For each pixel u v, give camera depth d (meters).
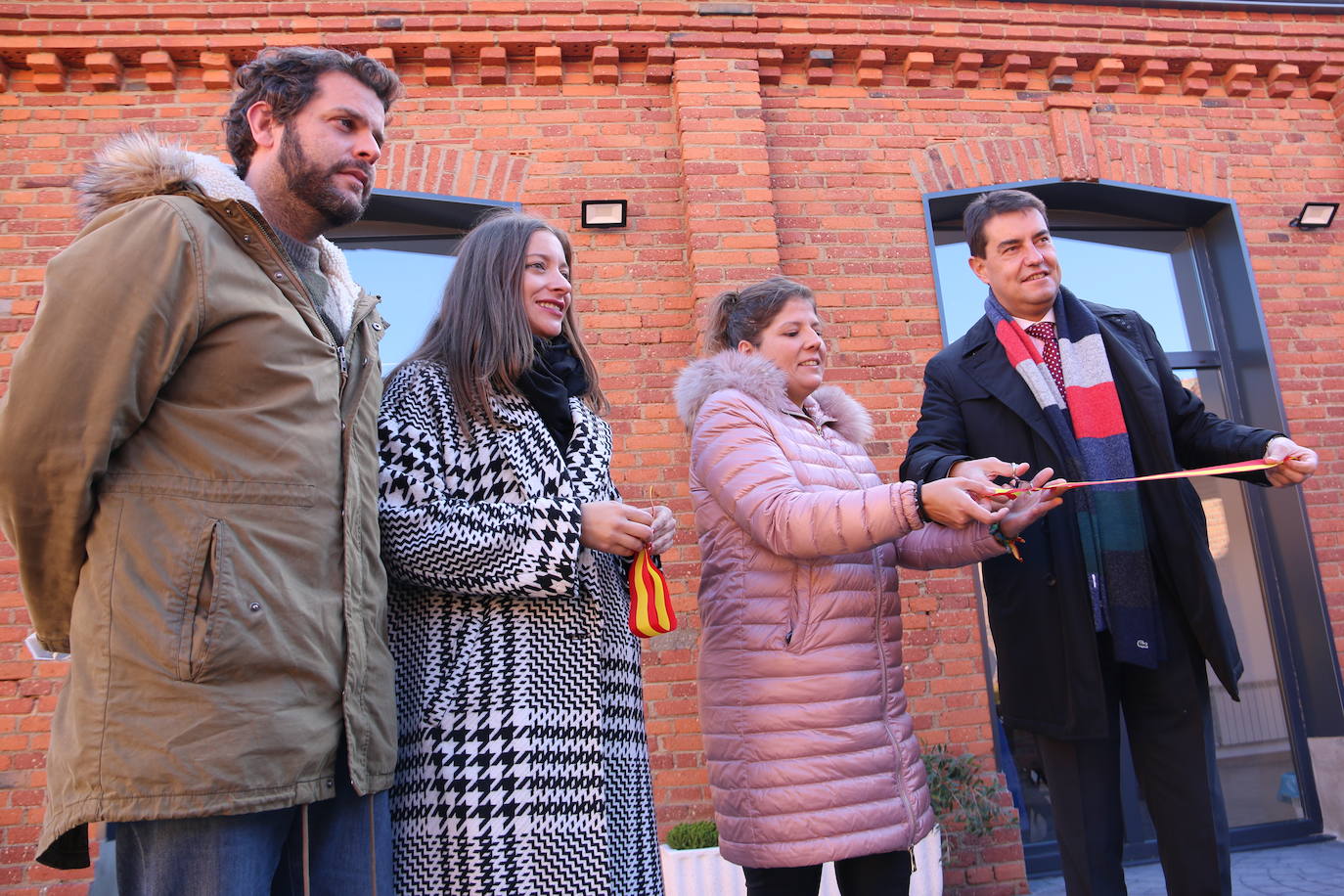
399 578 1.49
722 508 1.97
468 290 1.70
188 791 1.06
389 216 4.44
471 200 4.29
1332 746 4.32
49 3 4.17
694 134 4.36
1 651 3.57
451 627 1.49
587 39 4.44
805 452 2.06
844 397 2.37
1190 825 1.99
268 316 1.28
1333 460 4.60
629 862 1.54
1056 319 2.35
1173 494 2.11
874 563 2.03
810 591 1.93
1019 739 4.19
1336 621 4.41
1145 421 2.17
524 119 4.42
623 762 1.59
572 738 1.45
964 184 4.64
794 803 1.82
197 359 1.23
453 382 1.62
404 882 1.36
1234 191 4.89
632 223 4.36
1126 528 2.08
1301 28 5.01
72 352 1.10
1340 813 4.27
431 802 1.37
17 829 3.42
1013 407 2.22
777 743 1.86
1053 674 2.05
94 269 1.14
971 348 2.38
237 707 1.11
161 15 4.23
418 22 4.34
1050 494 1.92
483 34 4.39
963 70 4.75
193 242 1.21
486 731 1.40
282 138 1.47
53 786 1.11
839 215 4.51
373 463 1.43
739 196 4.31
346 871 1.28
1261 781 4.40
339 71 1.50
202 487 1.17
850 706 1.89
